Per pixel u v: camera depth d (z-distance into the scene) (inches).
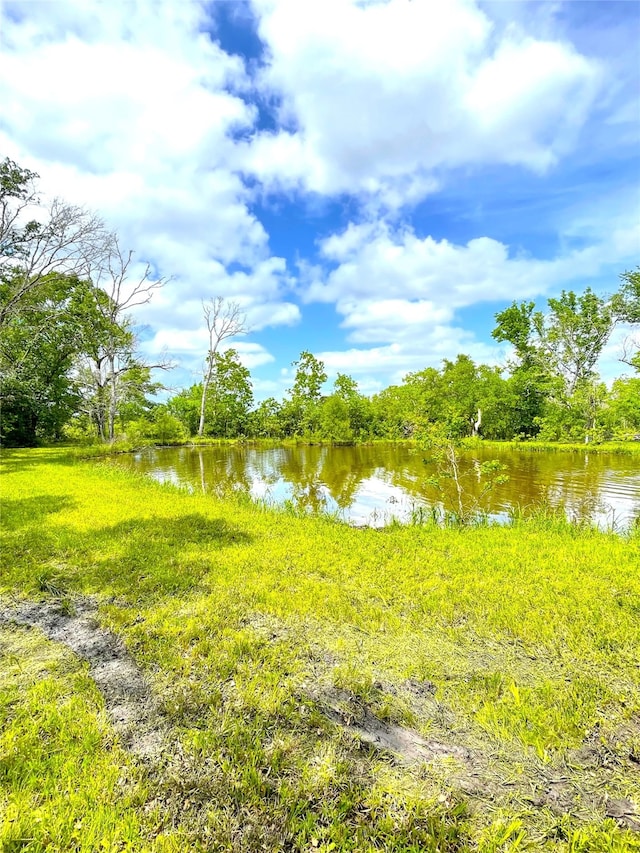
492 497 461.1
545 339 1268.5
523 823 77.0
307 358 1643.7
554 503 429.4
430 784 85.3
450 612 156.9
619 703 109.5
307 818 76.4
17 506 332.2
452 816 78.4
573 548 235.3
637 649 132.9
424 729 101.0
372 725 102.0
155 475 658.2
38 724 98.9
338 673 121.3
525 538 259.6
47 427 1162.6
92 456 852.6
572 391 1197.1
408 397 1519.4
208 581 186.1
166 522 285.6
